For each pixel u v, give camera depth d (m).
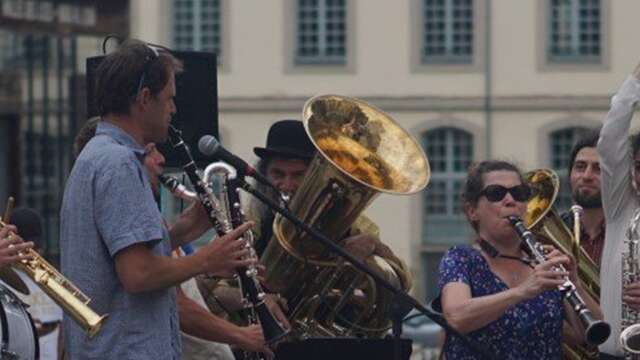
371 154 12.17
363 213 13.16
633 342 11.97
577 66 61.41
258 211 12.76
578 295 11.36
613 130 12.41
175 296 10.55
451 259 11.52
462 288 11.35
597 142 12.99
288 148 13.00
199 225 11.17
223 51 61.75
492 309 11.11
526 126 61.59
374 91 61.69
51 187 41.25
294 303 12.34
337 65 61.75
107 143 10.14
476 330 11.37
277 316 12.02
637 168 12.36
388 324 12.59
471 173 11.68
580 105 61.41
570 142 61.66
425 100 61.66
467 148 61.75
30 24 28.97
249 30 61.81
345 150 12.12
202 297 12.35
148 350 10.11
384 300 12.47
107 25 29.03
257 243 12.70
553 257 11.12
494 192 11.48
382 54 61.75
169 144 12.05
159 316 10.19
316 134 12.06
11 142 39.78
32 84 44.84
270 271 12.15
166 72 10.23
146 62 10.18
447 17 61.66
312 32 61.81
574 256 12.53
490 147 61.59
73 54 37.31
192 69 12.68
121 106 10.20
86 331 9.93
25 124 46.06
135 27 61.47
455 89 61.66
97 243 10.08
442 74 61.66
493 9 61.47
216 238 10.59
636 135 12.41
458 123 61.59
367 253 12.38
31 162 44.72
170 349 10.26
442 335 12.93
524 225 11.54
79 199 10.09
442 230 61.25
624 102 12.41
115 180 10.00
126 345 10.09
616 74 61.25
